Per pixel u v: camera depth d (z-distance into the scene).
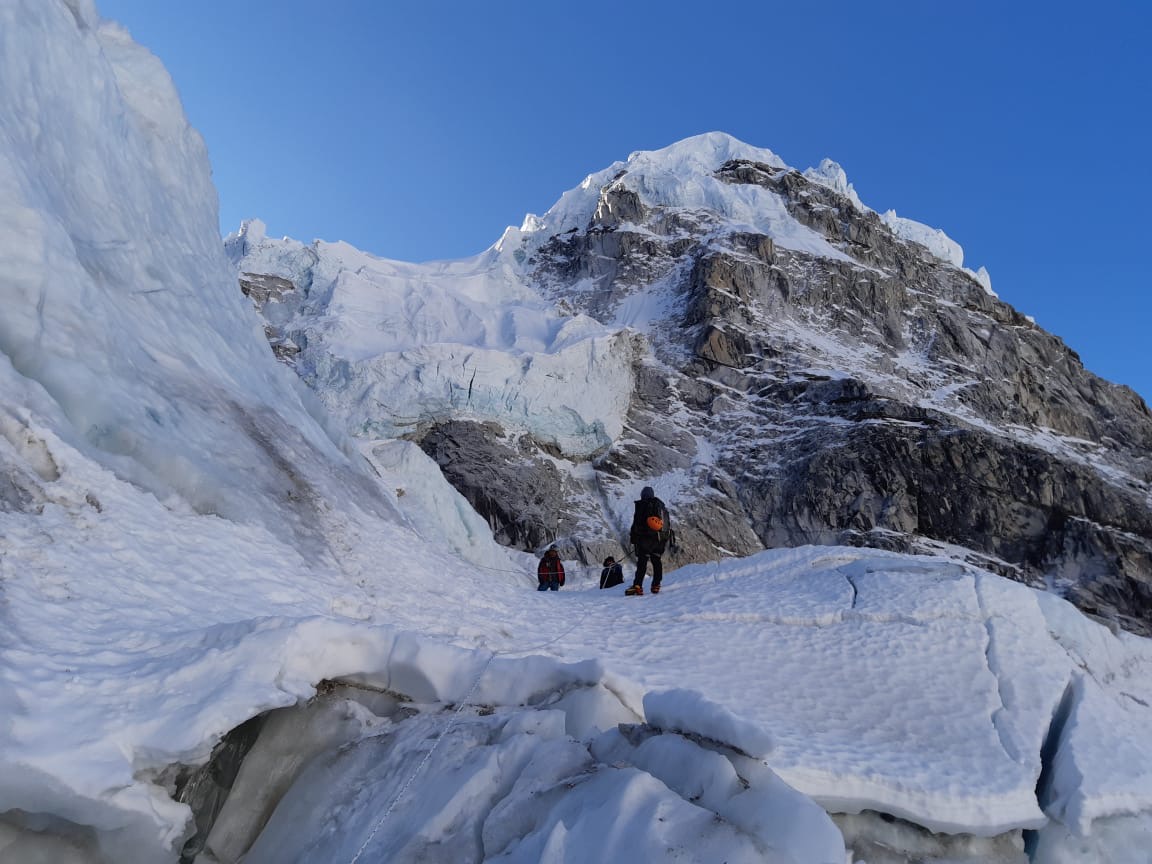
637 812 3.38
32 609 4.09
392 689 4.81
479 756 4.11
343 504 9.63
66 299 6.53
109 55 10.31
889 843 6.02
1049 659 8.98
